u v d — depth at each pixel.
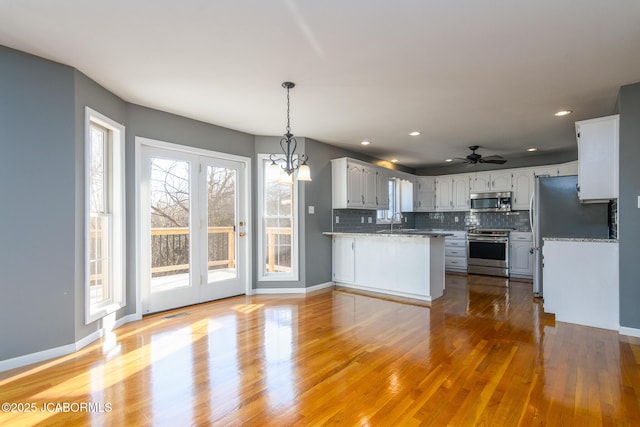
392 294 4.78
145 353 2.71
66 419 1.84
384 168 6.26
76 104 2.78
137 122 3.64
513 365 2.48
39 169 2.59
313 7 1.96
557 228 4.45
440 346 2.85
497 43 2.36
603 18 2.05
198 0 1.90
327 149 5.45
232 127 4.50
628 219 3.08
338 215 5.62
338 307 4.11
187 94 3.33
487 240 6.33
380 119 4.16
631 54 2.50
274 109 3.78
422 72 2.83
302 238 4.96
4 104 2.45
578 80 2.97
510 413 1.88
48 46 2.43
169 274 3.99
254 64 2.69
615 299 3.29
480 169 7.13
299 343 2.93
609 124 3.18
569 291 3.51
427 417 1.85
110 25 2.15
